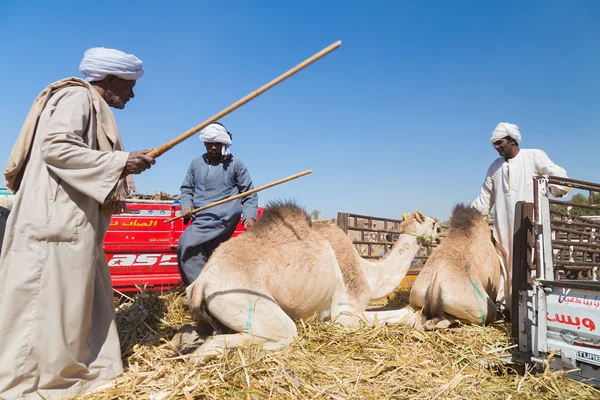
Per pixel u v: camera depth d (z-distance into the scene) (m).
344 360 3.90
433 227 6.12
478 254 5.42
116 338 3.59
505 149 5.73
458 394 3.39
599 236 5.46
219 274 4.15
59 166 3.24
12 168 3.36
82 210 3.33
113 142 3.62
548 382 3.60
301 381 3.37
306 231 4.84
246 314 4.02
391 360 3.94
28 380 3.06
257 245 4.46
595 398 3.36
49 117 3.30
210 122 3.39
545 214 4.08
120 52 3.78
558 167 5.40
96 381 3.32
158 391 3.18
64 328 3.16
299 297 4.53
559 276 5.23
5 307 3.06
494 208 5.94
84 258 3.29
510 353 4.22
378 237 7.53
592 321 3.52
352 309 5.01
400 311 5.25
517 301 4.18
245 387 3.22
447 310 5.06
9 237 3.19
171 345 4.08
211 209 5.23
